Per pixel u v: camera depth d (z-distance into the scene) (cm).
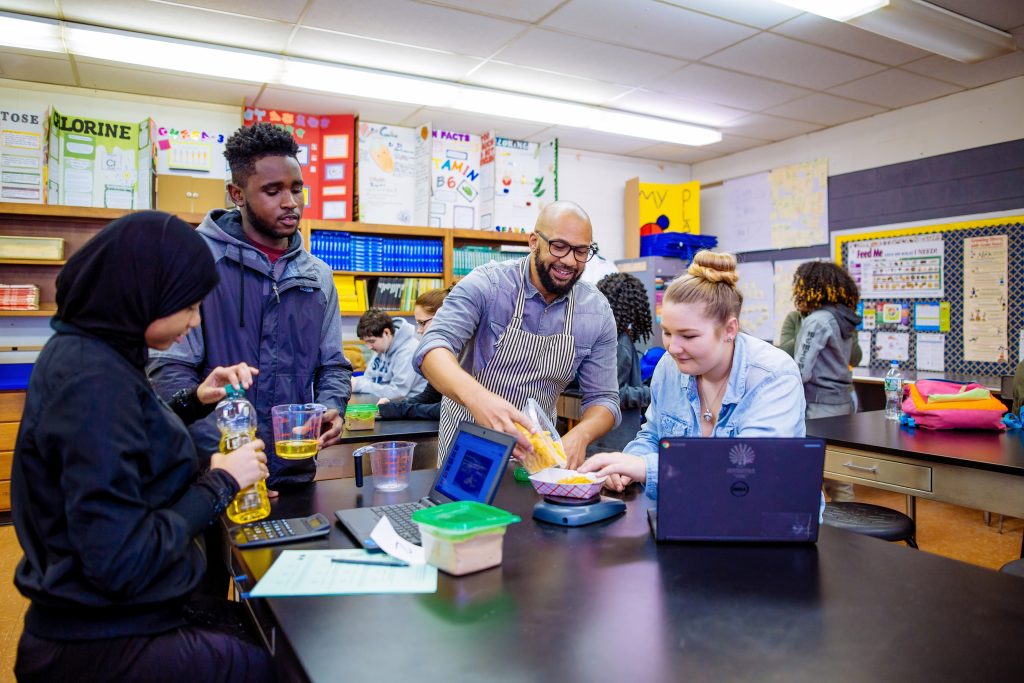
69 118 443
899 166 525
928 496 219
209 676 110
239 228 173
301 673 77
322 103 493
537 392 207
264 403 169
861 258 551
